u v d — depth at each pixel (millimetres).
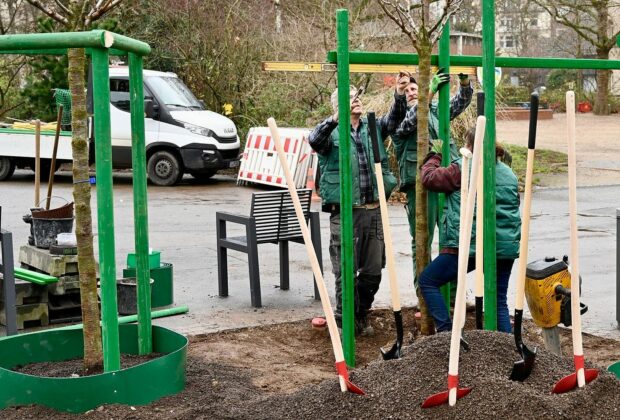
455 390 3914
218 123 18516
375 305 7938
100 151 4691
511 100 37312
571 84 44781
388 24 18734
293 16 21500
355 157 6719
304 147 17141
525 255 4160
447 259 5855
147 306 5477
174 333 5426
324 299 4207
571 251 3994
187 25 22406
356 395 4180
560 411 3857
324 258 10383
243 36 22062
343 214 5891
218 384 5238
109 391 4680
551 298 5238
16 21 26234
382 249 6887
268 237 8188
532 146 4086
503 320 5887
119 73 18781
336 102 6520
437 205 6422
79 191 4934
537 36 45156
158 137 18406
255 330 7051
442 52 6363
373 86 17938
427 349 4316
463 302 3883
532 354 4145
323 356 6344
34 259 7641
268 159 17734
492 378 4023
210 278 9242
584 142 27438
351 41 18422
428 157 5844
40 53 5125
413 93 6809
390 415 3990
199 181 19453
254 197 7934
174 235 12203
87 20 5246
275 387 5430
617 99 42000
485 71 5402
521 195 16812
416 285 6828
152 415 4598
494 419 3824
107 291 4801
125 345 5629
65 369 5172
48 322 7348
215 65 22141
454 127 15539
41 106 21500
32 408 4652
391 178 6895
